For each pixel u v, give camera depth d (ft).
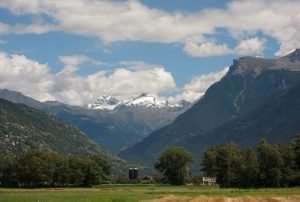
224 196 440.45
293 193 497.46
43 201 383.45
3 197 457.27
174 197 429.79
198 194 520.42
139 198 426.51
